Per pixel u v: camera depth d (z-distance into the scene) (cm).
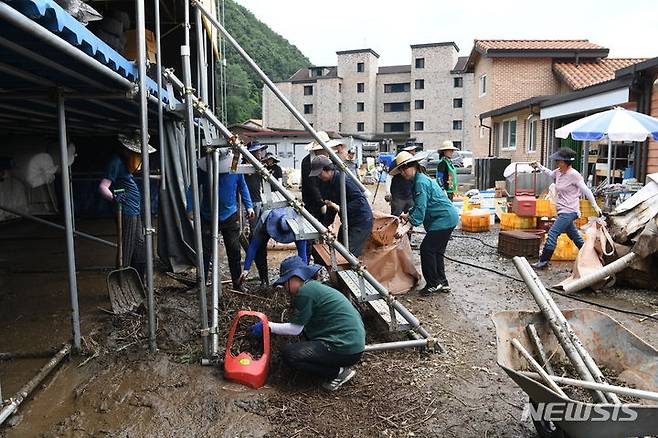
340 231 560
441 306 597
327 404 369
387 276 638
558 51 2220
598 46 2239
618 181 1338
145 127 416
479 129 2555
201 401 368
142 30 410
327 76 6338
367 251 633
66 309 568
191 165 425
